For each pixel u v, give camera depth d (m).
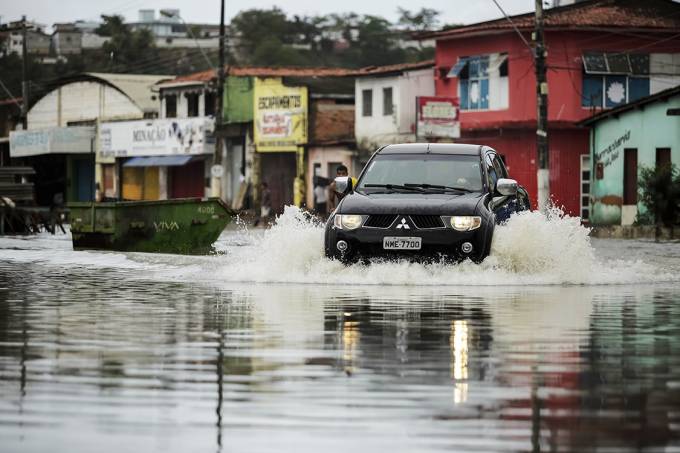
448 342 18.17
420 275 31.97
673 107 92.31
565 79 109.75
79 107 176.88
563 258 33.12
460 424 11.67
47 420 11.87
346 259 32.94
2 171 89.06
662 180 83.00
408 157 35.56
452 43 117.19
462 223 32.31
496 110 112.50
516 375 14.75
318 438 11.04
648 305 25.16
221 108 126.31
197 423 11.72
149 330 19.73
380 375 14.70
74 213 55.06
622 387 13.86
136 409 12.44
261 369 15.19
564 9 113.88
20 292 28.48
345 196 34.34
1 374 14.73
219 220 56.88
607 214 99.00
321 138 134.88
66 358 16.17
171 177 153.38
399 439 10.99
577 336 19.09
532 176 111.06
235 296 27.11
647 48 111.19
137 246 54.62
